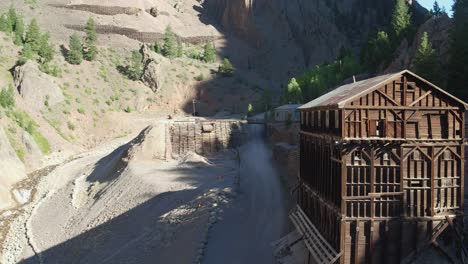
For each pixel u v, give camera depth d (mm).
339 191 28406
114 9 183500
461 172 28984
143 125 131250
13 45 135875
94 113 129000
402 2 106938
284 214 44656
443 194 29016
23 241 60875
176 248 42406
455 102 28750
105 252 50250
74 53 144375
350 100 27672
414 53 79688
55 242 58562
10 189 81500
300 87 108750
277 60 199875
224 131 89938
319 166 32875
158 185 64062
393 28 104938
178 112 145625
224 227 42562
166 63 159750
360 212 28281
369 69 101375
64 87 130875
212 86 156125
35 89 119188
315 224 34000
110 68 153750
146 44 174625
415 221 28641
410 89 28500
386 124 28156
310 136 35344
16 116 104438
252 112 122125
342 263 28141
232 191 52844
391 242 28578
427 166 28781
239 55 194375
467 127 42062
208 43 178750
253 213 45781
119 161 82812
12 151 90938
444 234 29078
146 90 148750
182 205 53562
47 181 88250
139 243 48406
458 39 59969
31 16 171000
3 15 143000
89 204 70500
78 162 100875
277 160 65500
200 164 77625
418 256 28688
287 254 35000
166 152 83000
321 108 30906
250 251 37938
